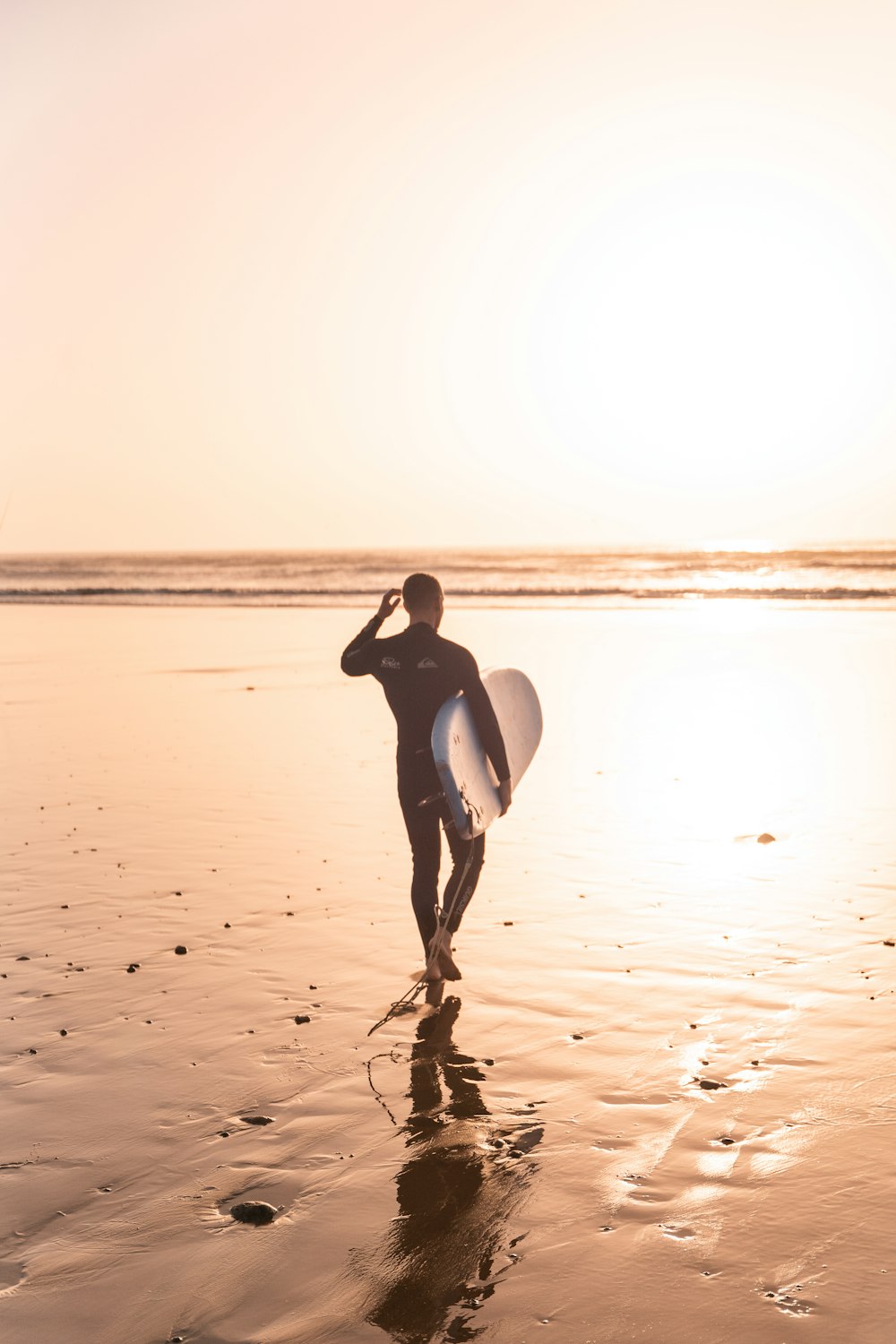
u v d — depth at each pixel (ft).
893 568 197.26
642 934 16.19
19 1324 7.70
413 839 14.88
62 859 21.03
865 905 17.22
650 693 44.83
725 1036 12.44
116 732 37.17
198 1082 11.60
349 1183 9.53
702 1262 8.22
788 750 31.37
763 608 103.71
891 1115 10.45
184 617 106.01
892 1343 7.23
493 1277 8.13
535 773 29.07
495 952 15.61
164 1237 8.76
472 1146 10.11
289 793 26.99
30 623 101.45
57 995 14.16
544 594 138.92
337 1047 12.44
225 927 16.84
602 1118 10.58
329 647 70.49
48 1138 10.46
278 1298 7.97
